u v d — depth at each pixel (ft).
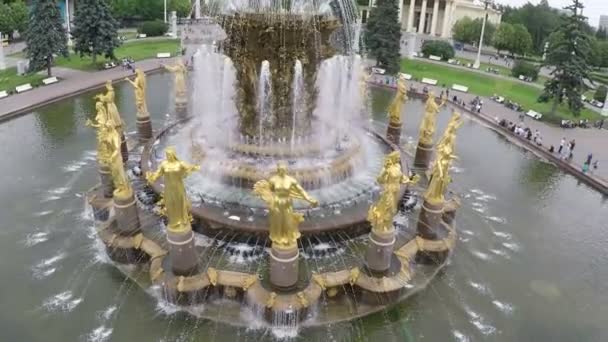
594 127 134.41
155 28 235.20
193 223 61.62
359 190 69.26
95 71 162.50
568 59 134.00
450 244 62.59
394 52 179.01
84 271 58.49
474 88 169.07
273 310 49.93
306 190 67.15
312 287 52.75
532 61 241.35
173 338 49.29
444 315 54.75
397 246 61.21
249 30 65.21
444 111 141.38
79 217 70.33
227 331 50.16
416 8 318.65
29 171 84.84
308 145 72.38
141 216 64.90
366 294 53.78
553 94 138.31
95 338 49.29
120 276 57.47
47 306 53.36
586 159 107.96
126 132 102.37
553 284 62.75
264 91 69.82
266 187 49.47
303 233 58.80
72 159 90.48
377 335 51.19
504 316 55.83
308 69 69.46
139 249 58.29
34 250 62.80
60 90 135.54
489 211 80.69
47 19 143.23
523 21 288.51
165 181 49.73
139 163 80.74
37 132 104.68
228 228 59.11
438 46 218.38
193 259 53.88
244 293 52.37
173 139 85.15
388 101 147.02
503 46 250.78
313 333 50.67
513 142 118.62
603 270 67.10
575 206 86.58
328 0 78.43
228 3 74.28
